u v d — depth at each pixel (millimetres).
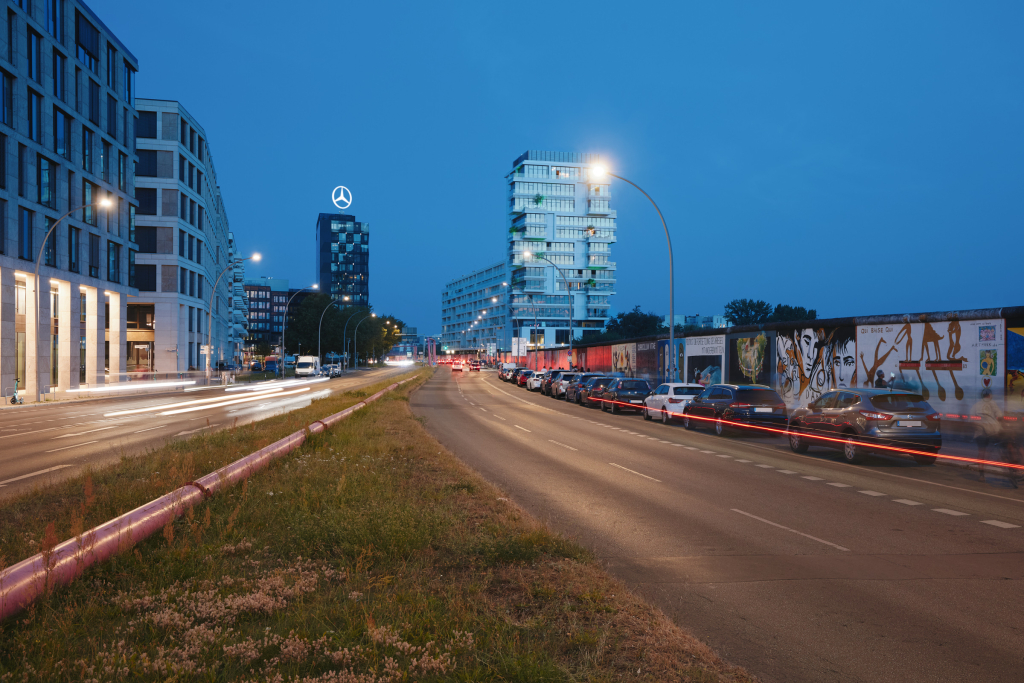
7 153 37906
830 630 5723
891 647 5383
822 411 17672
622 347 52719
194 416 27859
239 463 11219
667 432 24078
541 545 7520
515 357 108500
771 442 21328
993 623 5902
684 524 9680
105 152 50969
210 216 89750
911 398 16297
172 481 10266
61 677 4223
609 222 168250
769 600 6457
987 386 18891
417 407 35031
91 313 49250
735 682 4508
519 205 162875
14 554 6715
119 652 4570
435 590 6004
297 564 6664
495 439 20969
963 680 4820
